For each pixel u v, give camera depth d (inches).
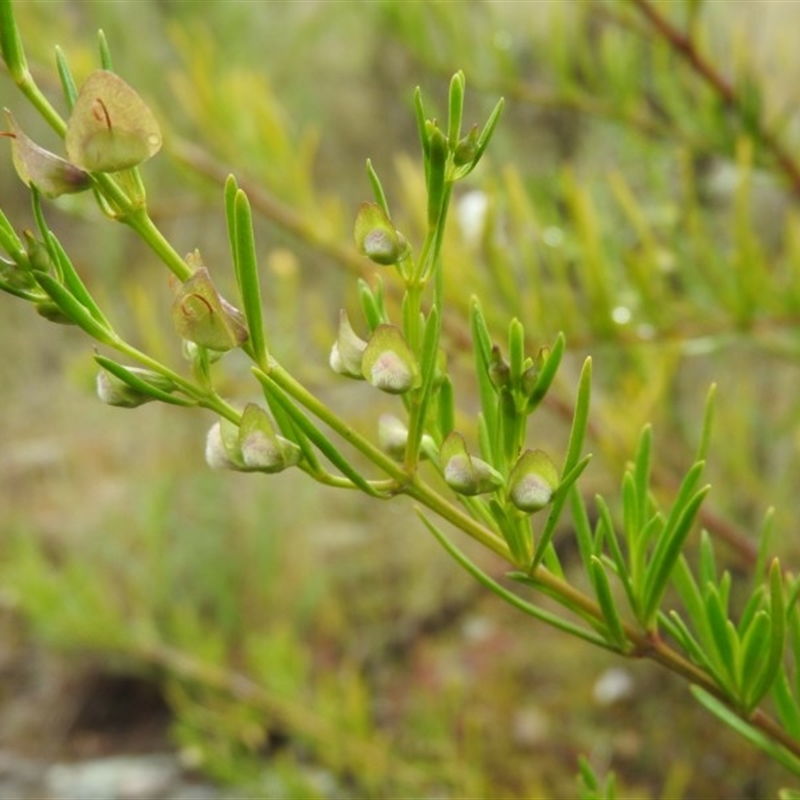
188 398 5.6
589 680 24.4
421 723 18.5
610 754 22.9
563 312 13.5
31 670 30.7
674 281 15.4
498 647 26.1
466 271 13.5
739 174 13.5
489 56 16.8
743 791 21.7
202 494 31.7
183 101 16.2
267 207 15.7
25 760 28.4
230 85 16.1
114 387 5.6
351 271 15.5
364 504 32.4
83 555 31.3
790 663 14.3
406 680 26.6
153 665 27.7
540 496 5.6
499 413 5.9
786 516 18.7
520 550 6.0
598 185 17.5
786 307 13.9
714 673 6.6
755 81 15.2
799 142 16.6
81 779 27.2
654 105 16.7
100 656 29.1
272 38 32.6
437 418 6.3
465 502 6.4
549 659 25.3
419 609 28.8
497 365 5.8
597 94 16.3
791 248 14.2
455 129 5.5
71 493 34.8
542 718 23.5
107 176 5.3
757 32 17.8
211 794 25.9
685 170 13.9
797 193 15.6
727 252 17.8
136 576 28.7
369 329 6.3
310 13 32.2
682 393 21.8
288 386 5.6
